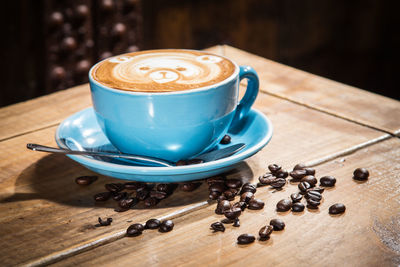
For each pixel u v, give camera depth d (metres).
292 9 2.22
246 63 0.87
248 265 0.51
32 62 1.40
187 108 0.59
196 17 2.08
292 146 0.66
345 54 2.40
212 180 0.60
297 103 0.76
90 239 0.54
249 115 0.67
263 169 0.63
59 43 1.27
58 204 0.58
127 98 0.58
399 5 2.31
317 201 0.57
